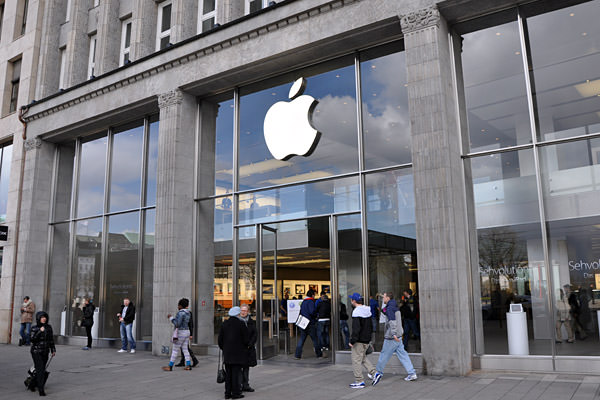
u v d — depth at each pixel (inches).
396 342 373.4
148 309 651.5
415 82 441.7
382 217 476.4
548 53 429.4
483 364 413.4
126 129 738.2
